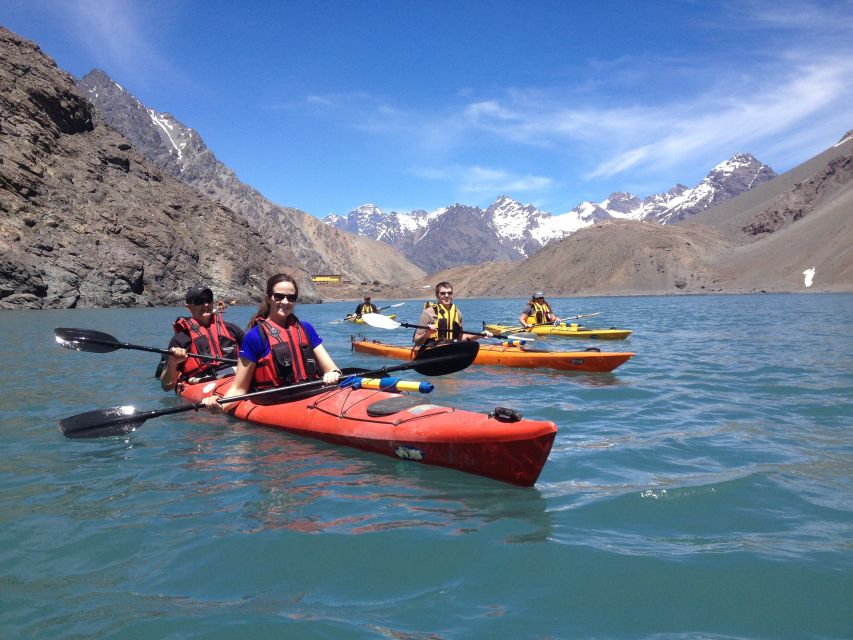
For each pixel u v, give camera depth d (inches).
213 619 102.3
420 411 199.5
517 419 168.9
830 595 107.8
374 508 154.6
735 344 624.7
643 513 150.4
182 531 140.5
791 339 678.5
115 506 157.6
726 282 6697.8
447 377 390.3
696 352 545.0
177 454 207.3
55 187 2913.4
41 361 478.3
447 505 156.6
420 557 126.0
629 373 407.8
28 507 157.4
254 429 242.1
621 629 98.1
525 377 388.8
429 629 98.7
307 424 225.6
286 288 240.8
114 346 285.0
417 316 1637.6
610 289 7475.4
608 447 216.4
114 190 3358.8
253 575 118.9
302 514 150.6
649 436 233.0
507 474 170.1
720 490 166.1
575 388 345.4
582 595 109.7
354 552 128.4
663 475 181.9
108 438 230.4
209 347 322.3
